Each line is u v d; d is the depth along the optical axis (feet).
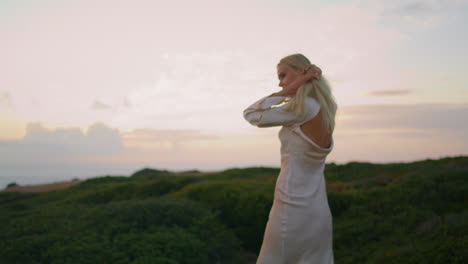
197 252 23.90
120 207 30.07
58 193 51.31
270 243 7.30
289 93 7.22
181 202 32.78
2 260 21.11
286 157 7.36
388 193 35.12
